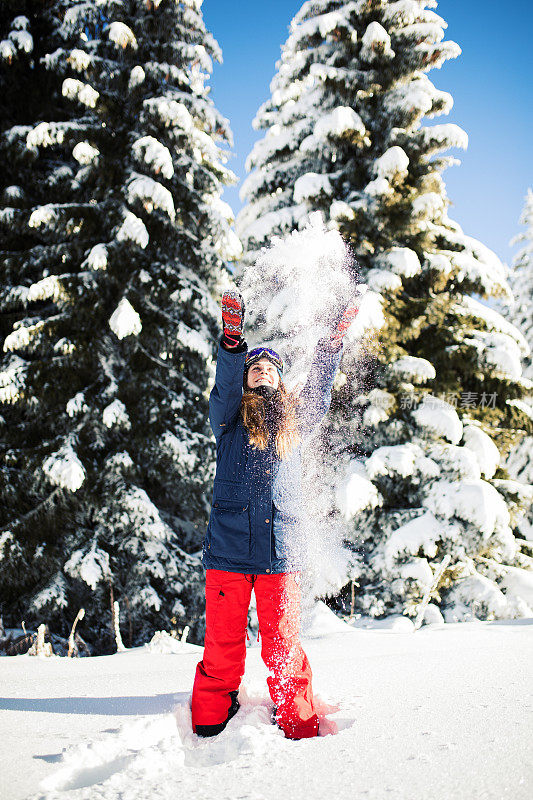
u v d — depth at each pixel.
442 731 1.53
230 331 1.88
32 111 11.91
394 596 8.92
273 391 2.04
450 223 11.87
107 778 1.40
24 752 1.53
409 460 9.16
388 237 10.41
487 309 10.92
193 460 9.35
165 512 10.31
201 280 11.00
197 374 10.63
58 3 11.55
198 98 11.55
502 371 9.84
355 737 1.54
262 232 11.79
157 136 10.68
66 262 10.19
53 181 10.77
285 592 1.86
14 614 9.16
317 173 12.12
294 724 1.67
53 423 9.64
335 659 2.74
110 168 10.06
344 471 9.11
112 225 9.77
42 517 9.10
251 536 1.86
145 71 10.70
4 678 2.57
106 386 9.84
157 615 9.31
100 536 9.30
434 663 2.43
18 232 10.64
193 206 10.66
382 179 9.96
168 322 9.91
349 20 11.46
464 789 1.18
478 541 9.02
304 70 12.59
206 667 1.82
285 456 1.95
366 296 9.12
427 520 9.02
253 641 6.46
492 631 3.54
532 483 13.86
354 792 1.20
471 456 9.28
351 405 9.60
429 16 11.23
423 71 11.43
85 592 9.29
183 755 1.48
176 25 11.34
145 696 2.14
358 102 11.07
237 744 1.55
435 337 10.30
